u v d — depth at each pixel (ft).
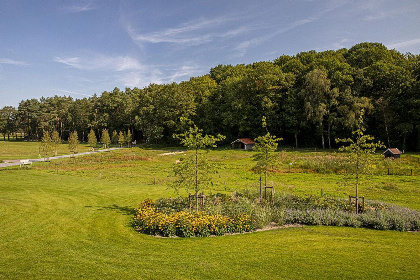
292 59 259.39
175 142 285.02
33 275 29.01
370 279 28.58
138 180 98.84
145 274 29.55
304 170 116.78
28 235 41.16
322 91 200.13
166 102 280.31
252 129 253.44
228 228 44.37
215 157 178.09
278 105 238.07
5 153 212.64
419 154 162.91
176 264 31.99
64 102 405.18
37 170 118.32
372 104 192.75
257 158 62.59
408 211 51.93
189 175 50.98
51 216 50.96
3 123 396.16
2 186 78.43
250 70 277.23
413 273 29.76
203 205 53.78
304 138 243.60
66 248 36.55
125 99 349.41
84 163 149.89
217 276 29.19
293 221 50.11
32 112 375.45
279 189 81.46
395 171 108.37
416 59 212.02
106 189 77.97
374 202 59.57
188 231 42.34
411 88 185.98
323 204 57.82
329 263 32.24
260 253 35.24
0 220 48.01
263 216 48.91
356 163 54.19
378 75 203.10
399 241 39.96
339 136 217.77
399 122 191.01
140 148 252.83
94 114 365.40
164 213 49.96
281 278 28.84
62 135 405.80
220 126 273.33
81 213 53.47
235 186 87.35
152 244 38.55
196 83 295.69
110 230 44.37
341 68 215.92
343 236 42.37
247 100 258.16
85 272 29.86
